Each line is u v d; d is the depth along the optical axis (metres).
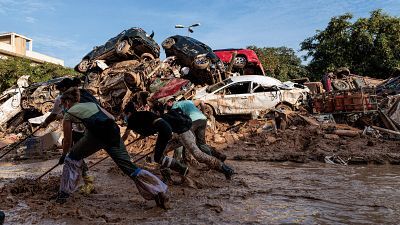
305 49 31.14
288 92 13.96
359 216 3.71
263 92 13.82
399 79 16.62
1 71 28.25
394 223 3.46
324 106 12.91
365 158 8.23
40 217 3.68
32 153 10.58
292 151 9.86
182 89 13.51
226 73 17.25
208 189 5.08
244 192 4.86
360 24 28.30
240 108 13.59
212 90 14.24
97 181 5.84
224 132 12.41
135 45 17.95
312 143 10.22
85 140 4.11
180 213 3.84
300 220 3.57
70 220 3.58
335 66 28.55
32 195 4.65
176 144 5.46
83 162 4.77
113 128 4.00
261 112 13.41
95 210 3.92
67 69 31.92
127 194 4.80
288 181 5.82
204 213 3.83
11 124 19.80
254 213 3.83
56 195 4.48
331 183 5.61
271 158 8.72
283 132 11.20
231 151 10.11
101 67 17.23
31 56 40.34
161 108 5.31
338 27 29.11
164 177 5.34
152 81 15.76
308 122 12.02
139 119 4.59
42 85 19.64
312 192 4.90
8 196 4.61
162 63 16.48
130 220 3.57
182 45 16.88
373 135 10.77
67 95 4.18
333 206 4.13
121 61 18.61
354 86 18.67
